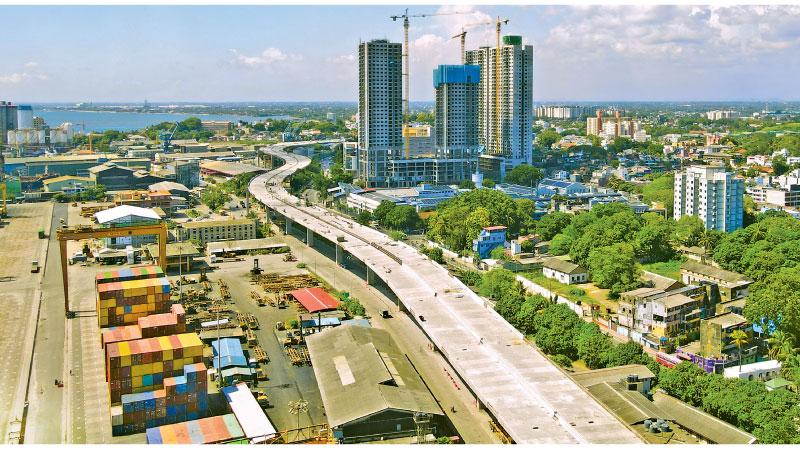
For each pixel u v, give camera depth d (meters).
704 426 193.50
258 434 196.00
